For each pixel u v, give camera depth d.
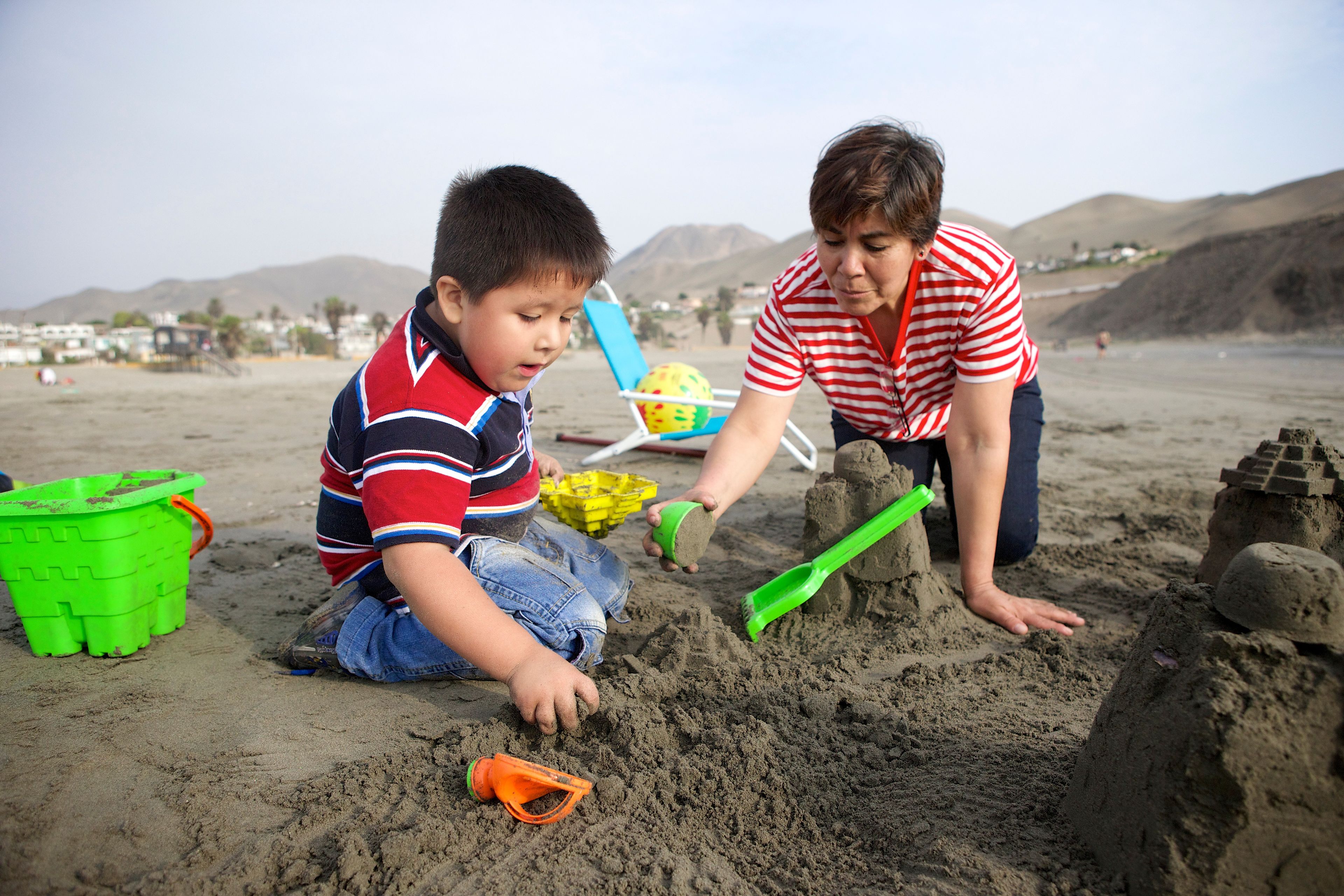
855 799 1.38
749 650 2.03
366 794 1.40
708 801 1.37
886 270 1.84
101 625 1.99
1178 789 1.02
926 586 2.24
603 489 2.92
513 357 1.53
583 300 1.56
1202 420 7.39
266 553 2.97
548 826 1.32
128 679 1.90
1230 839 0.98
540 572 1.84
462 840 1.28
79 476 4.55
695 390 5.09
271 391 12.23
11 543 1.95
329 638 1.91
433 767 1.47
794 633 2.19
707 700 1.74
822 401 9.73
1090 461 5.04
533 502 2.04
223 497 4.03
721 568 2.79
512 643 1.52
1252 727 0.98
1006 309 2.12
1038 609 2.25
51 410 8.96
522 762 1.35
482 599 1.54
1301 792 0.97
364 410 1.61
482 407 1.64
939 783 1.41
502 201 1.45
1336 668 0.99
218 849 1.27
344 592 1.96
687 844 1.28
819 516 2.26
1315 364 18.44
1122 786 1.14
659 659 1.92
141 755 1.56
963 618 2.22
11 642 2.12
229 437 6.44
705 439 6.05
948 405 2.55
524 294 1.46
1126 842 1.10
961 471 2.29
